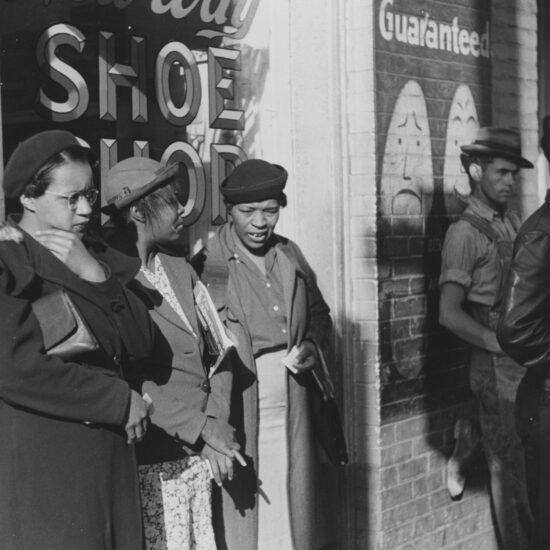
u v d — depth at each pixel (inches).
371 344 237.3
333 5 236.1
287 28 241.6
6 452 144.4
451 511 257.4
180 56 224.1
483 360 255.8
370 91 235.9
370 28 235.5
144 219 178.2
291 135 242.4
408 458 245.1
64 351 145.5
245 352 197.3
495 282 252.5
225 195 199.2
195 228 227.3
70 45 203.3
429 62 251.4
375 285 236.7
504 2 276.4
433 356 251.3
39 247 147.9
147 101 217.6
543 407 193.2
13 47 192.4
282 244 210.2
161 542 174.7
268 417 202.7
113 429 151.2
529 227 193.8
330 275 238.5
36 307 145.3
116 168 180.1
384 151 238.8
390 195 240.4
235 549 196.9
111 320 152.8
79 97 204.4
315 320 213.0
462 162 259.6
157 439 175.9
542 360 192.7
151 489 174.6
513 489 256.5
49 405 143.3
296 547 207.0
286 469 205.0
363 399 238.4
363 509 238.8
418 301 247.8
